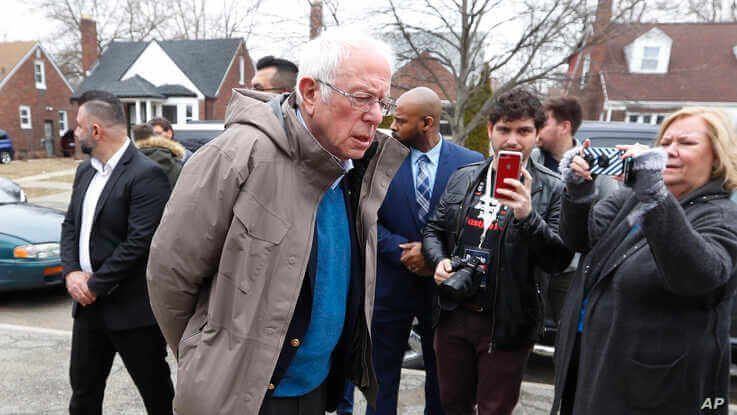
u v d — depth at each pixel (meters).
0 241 4.56
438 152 2.53
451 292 1.92
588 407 1.58
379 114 1.36
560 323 1.82
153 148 3.58
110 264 2.07
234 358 1.31
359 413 2.91
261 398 1.33
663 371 1.45
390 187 2.48
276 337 1.33
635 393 1.49
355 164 1.63
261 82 2.52
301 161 1.36
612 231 1.63
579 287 1.74
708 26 20.88
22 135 27.05
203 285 1.45
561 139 3.08
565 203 1.69
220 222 1.32
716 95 18.64
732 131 1.48
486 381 2.10
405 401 3.05
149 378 2.23
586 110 17.36
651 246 1.33
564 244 1.86
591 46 10.02
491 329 2.04
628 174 1.36
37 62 27.70
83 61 27.14
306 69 1.36
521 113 1.99
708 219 1.44
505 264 1.97
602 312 1.58
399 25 9.67
